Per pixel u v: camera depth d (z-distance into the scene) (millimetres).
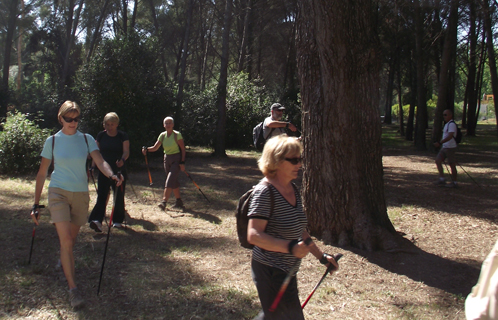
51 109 18844
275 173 2729
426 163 15898
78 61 26953
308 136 5914
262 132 6293
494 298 2068
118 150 6207
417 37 20125
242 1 24203
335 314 3887
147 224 6656
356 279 4703
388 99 45875
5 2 22391
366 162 5766
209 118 20031
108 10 26141
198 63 33125
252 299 4066
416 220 7316
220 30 30438
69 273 3762
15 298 3834
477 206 8375
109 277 4422
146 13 30922
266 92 23641
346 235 5703
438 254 5582
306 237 2848
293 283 2738
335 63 5590
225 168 14164
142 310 3766
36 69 29922
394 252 5465
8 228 5941
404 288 4512
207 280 4484
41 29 25219
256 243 2557
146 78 14711
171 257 5141
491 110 67875
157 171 12789
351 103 5664
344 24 5523
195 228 6578
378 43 5801
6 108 19719
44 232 5871
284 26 26703
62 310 3686
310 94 5867
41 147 11242
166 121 7699
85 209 4113
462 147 22953
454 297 4324
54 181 3926
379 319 3830
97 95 13484
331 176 5738
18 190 8727
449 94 24719
